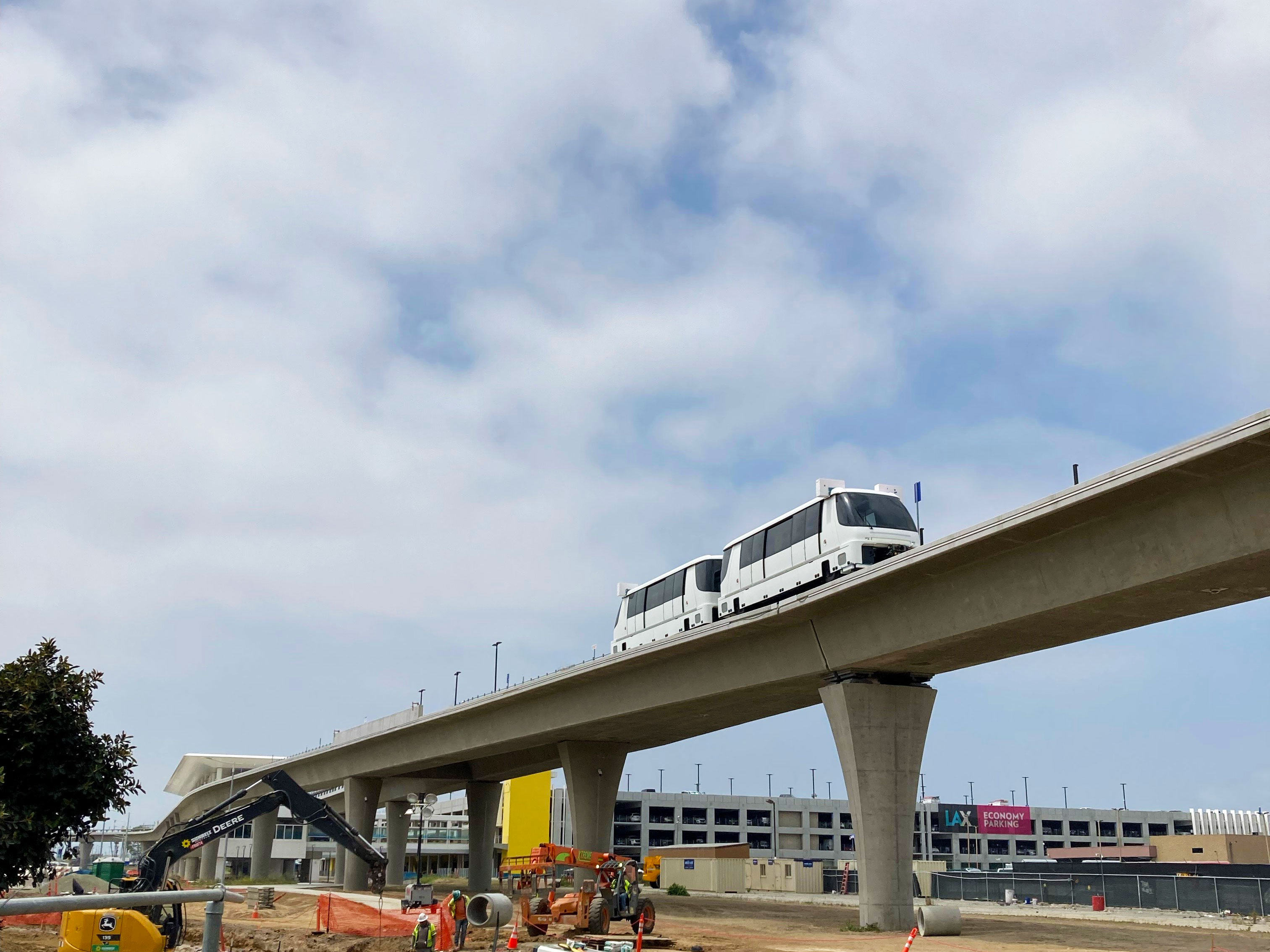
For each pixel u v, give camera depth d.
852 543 37.25
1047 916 49.12
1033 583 30.16
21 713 17.62
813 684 41.25
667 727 54.06
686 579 49.72
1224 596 28.05
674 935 34.47
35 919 34.38
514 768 74.25
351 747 76.69
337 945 31.42
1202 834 109.12
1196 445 23.75
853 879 86.00
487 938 31.50
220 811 26.91
